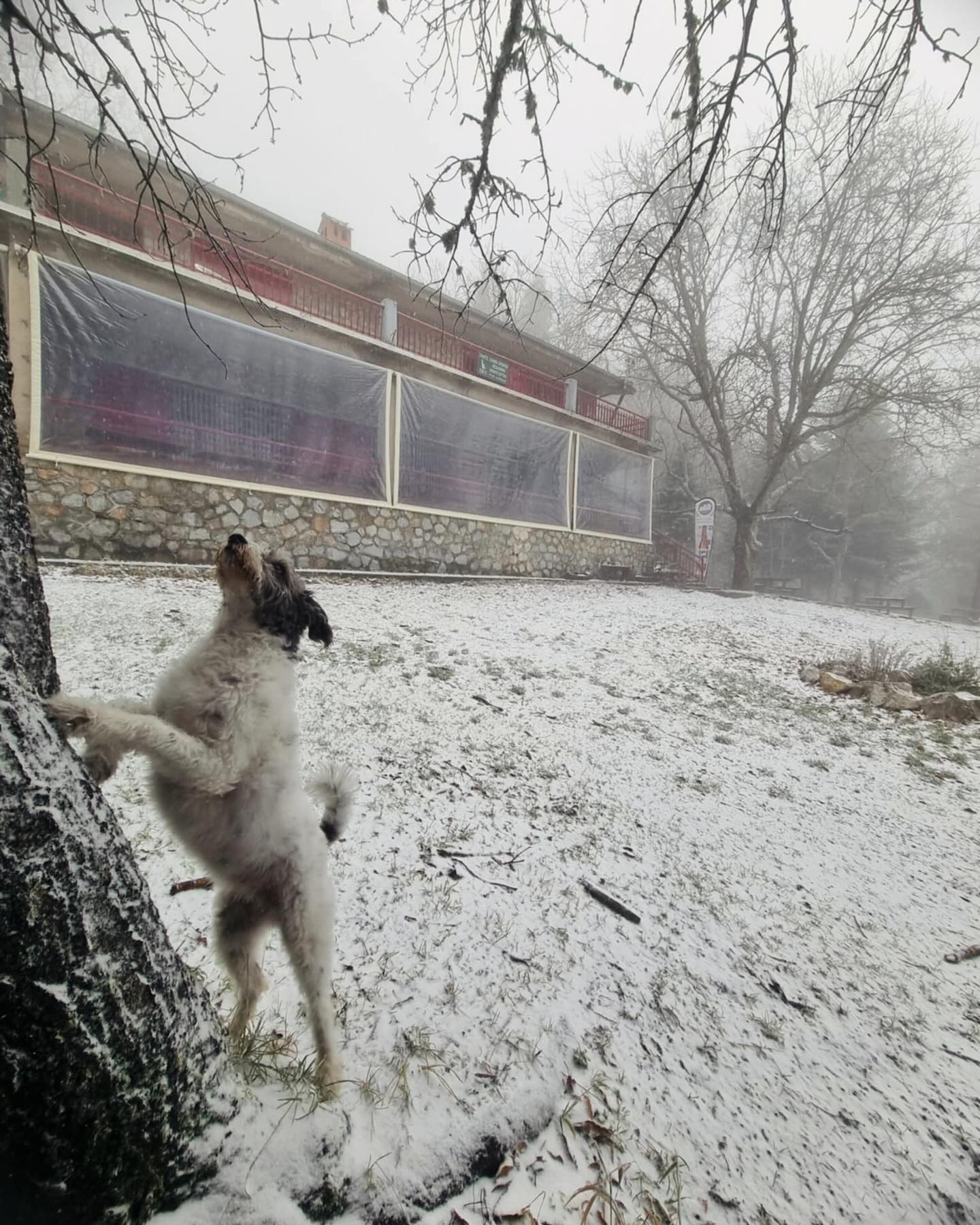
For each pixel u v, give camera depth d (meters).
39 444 9.23
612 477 21.89
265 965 2.67
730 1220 1.91
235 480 11.54
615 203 3.04
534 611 12.48
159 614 7.09
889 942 3.61
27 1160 1.22
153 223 11.25
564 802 4.72
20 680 1.40
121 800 3.64
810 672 10.04
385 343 13.90
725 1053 2.60
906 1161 2.22
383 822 3.95
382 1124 1.95
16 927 1.20
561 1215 1.82
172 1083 1.48
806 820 5.10
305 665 6.65
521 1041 2.42
